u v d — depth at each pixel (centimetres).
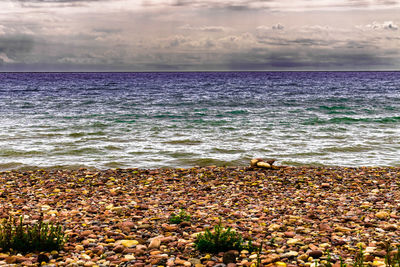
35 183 1295
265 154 1866
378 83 11912
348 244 667
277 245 667
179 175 1435
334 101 5147
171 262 579
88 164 1659
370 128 2680
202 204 1012
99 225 798
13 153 1847
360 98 5641
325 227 764
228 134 2431
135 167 1625
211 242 642
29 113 3675
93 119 3206
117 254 624
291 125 2831
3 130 2552
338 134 2420
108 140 2212
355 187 1213
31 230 653
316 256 605
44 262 573
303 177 1384
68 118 3278
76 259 593
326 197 1080
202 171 1507
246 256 612
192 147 2019
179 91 8094
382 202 1000
